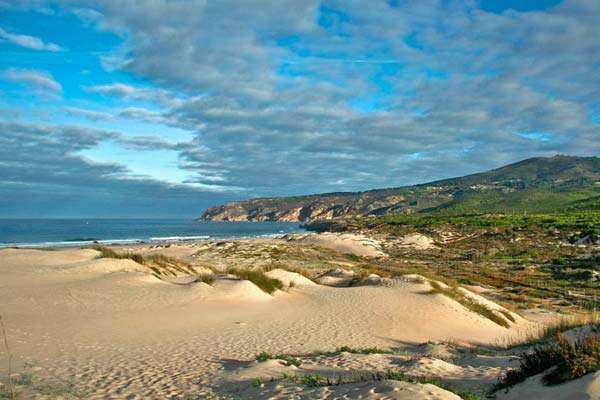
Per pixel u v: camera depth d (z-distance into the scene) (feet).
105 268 77.87
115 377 27.61
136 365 31.14
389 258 188.24
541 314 83.51
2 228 481.05
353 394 20.45
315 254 184.75
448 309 67.62
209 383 26.91
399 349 45.37
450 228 285.64
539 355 23.17
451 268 152.46
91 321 45.24
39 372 27.53
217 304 59.62
